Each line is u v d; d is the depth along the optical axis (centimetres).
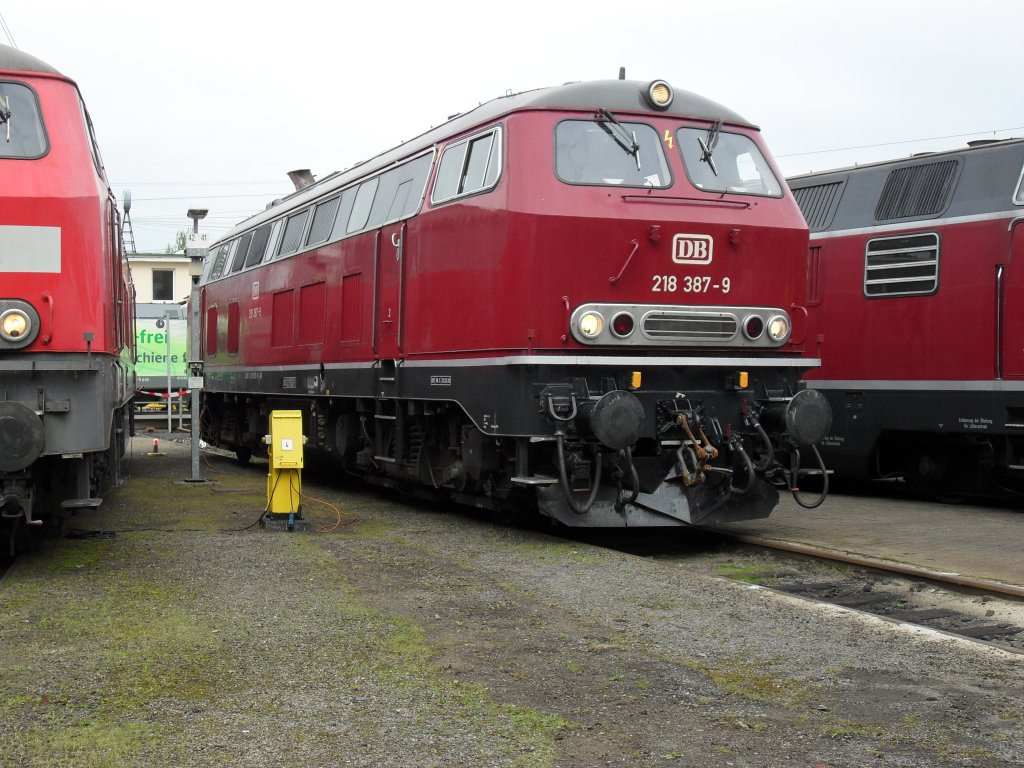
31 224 747
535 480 881
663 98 948
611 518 906
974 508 1238
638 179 916
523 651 577
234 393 1786
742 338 933
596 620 644
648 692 511
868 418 1327
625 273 895
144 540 921
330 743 443
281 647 578
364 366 1191
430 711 481
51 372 746
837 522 1084
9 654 559
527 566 805
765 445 941
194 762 422
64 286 751
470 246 948
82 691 502
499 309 896
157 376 3609
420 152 1103
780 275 952
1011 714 481
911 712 484
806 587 783
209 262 2073
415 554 855
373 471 1309
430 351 1021
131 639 589
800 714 482
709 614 657
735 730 462
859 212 1359
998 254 1185
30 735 447
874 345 1319
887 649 582
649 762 427
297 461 996
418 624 630
